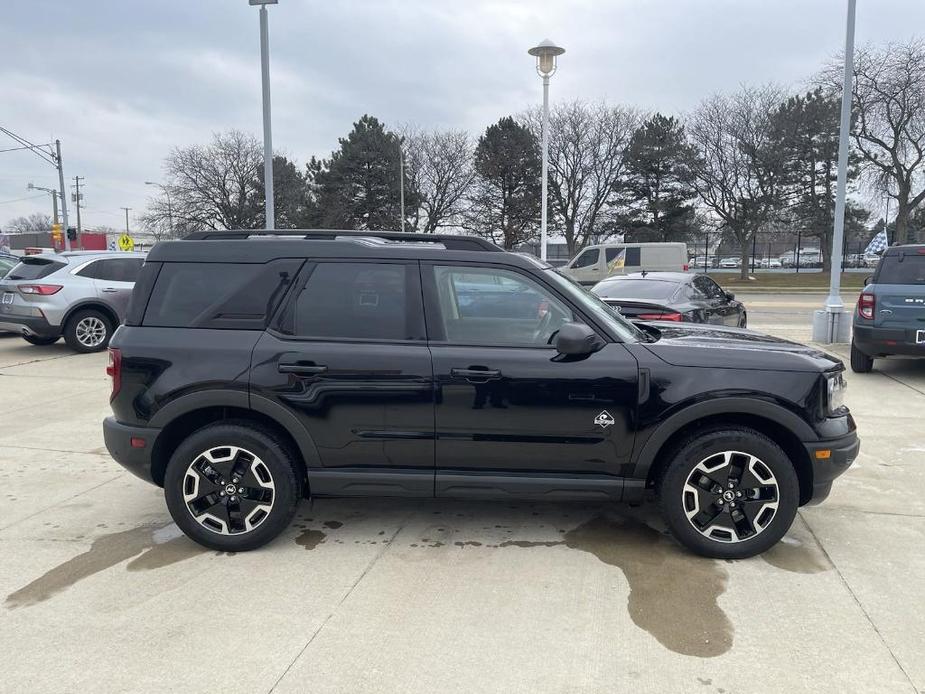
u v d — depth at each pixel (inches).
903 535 158.9
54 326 421.4
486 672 107.1
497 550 151.9
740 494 144.0
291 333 146.6
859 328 341.1
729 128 1414.9
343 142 2009.1
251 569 142.4
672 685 104.0
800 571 141.1
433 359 143.1
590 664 109.2
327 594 131.7
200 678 105.7
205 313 148.9
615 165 1790.1
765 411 139.9
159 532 161.6
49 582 136.7
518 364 142.1
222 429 147.0
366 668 108.1
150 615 124.0
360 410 144.3
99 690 103.0
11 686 103.7
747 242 1472.7
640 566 143.6
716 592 132.2
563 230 1898.4
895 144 1233.4
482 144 1870.1
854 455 145.5
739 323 452.4
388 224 1973.4
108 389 325.1
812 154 1470.2
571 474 146.2
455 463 146.2
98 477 200.5
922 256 326.3
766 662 109.7
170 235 2039.9
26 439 239.6
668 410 140.9
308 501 182.2
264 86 567.8
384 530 163.3
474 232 1973.4
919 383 335.0
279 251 149.7
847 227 1640.0
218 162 1964.8
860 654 111.7
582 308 146.3
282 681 105.0
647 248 873.5
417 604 127.9
